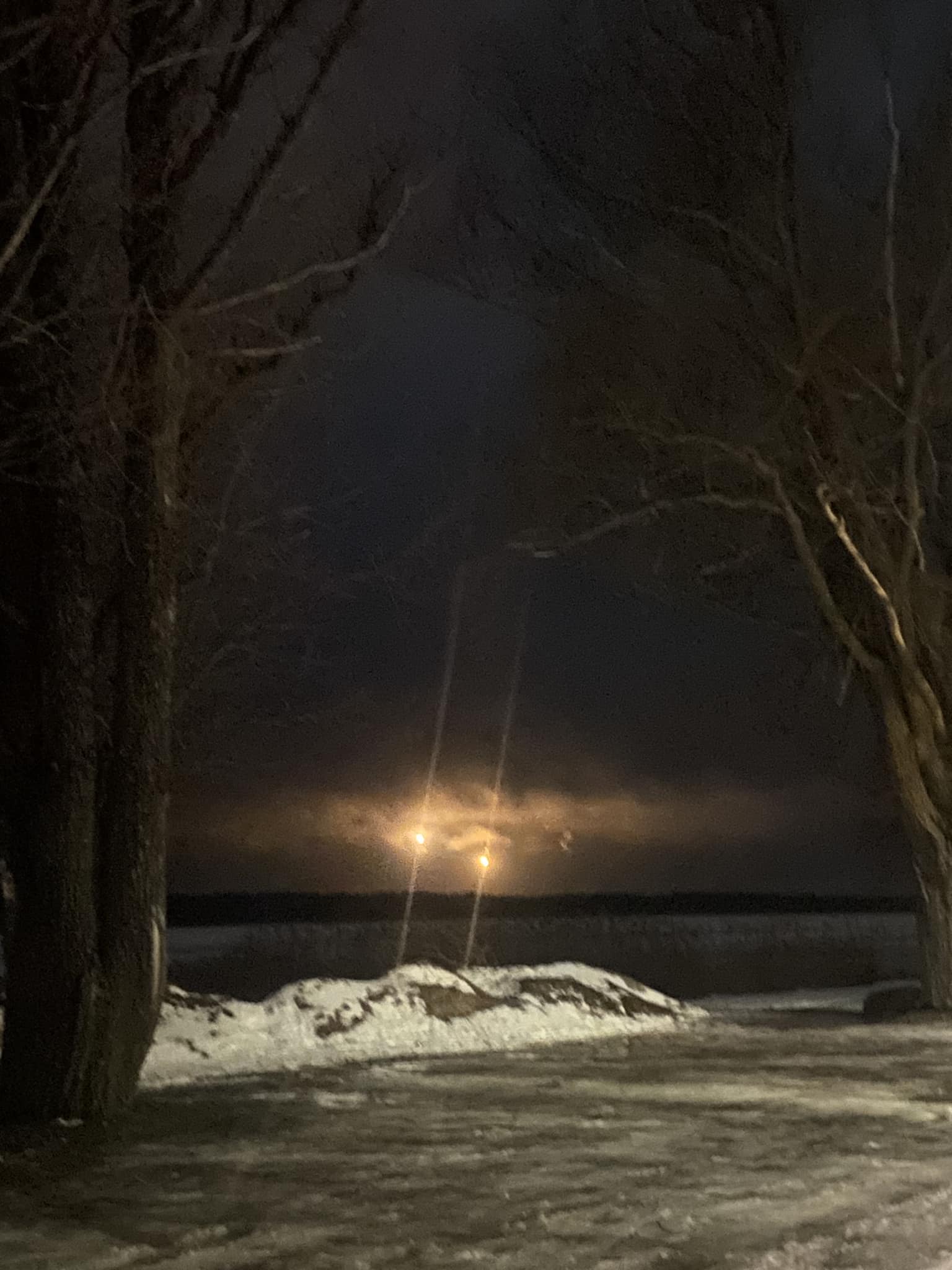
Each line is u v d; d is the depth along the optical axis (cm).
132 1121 1021
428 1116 1054
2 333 982
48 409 998
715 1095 1145
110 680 1166
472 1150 908
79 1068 1023
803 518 1850
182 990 1697
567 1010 1812
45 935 1021
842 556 1881
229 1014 1625
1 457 1005
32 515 1040
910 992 2053
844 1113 1041
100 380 998
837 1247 647
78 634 1041
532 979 1900
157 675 1062
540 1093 1178
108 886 1046
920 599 1830
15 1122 1006
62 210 951
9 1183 816
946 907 1866
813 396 1708
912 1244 652
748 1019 1980
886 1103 1090
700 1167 838
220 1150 912
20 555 1045
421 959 2984
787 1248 645
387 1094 1184
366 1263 635
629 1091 1176
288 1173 838
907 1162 847
